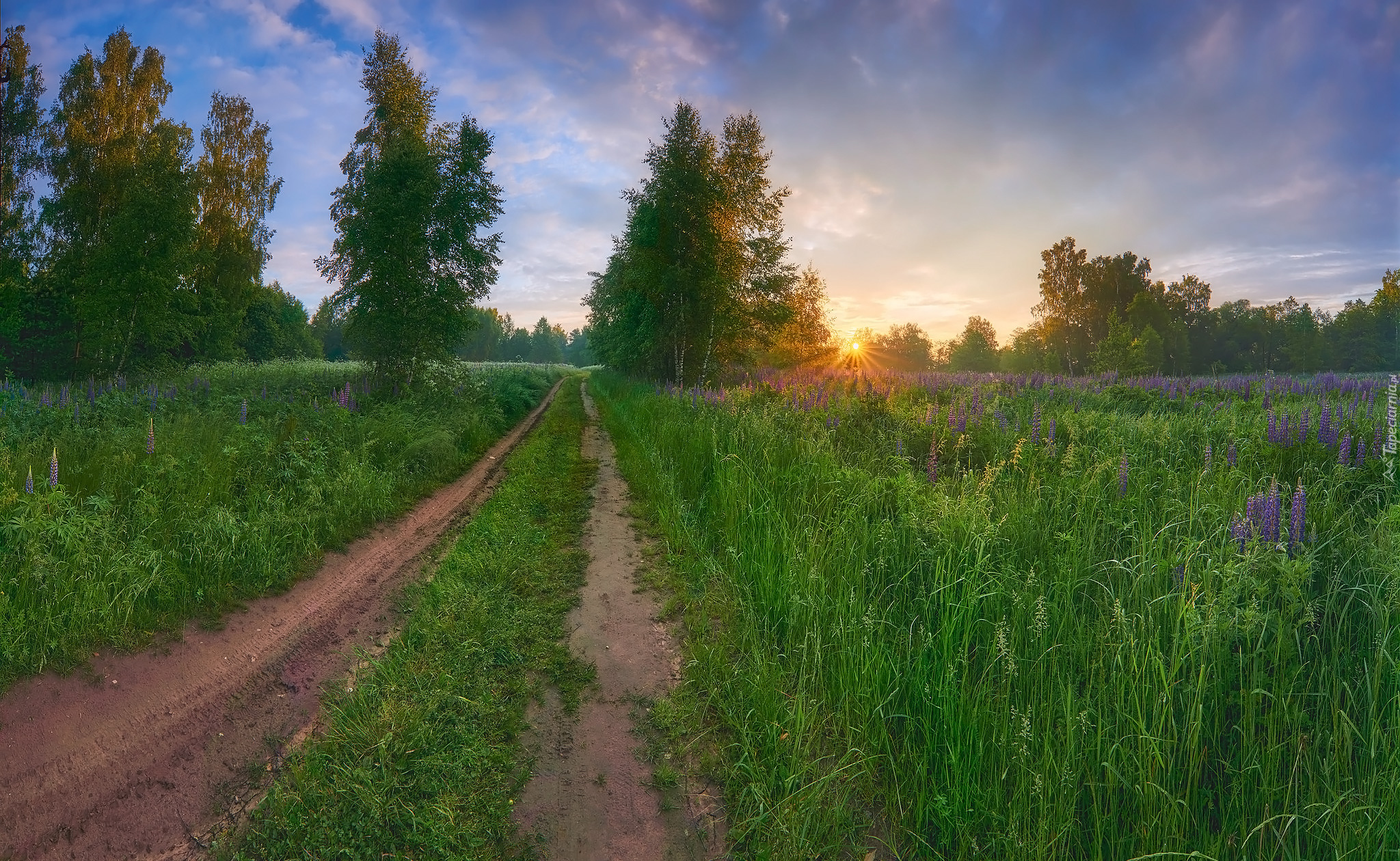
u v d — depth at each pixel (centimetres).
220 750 405
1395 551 412
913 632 478
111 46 2967
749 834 345
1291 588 392
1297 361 5903
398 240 1708
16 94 2761
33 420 959
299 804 354
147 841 338
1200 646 371
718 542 773
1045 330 7950
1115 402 1459
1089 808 339
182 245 2400
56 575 489
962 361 10056
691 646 532
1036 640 421
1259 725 354
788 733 403
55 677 430
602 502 1012
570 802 367
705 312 2544
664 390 2267
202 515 661
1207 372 7250
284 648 521
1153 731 342
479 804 364
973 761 360
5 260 2669
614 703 464
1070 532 538
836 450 946
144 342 2602
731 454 905
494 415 1861
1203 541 441
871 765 383
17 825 329
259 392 1722
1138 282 7719
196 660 486
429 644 530
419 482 1063
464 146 1823
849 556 570
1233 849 306
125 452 738
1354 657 374
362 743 405
